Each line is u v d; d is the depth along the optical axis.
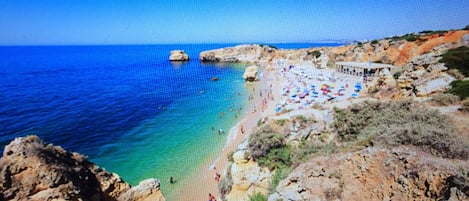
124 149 31.03
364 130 17.39
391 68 51.91
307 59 90.19
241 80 74.56
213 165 26.48
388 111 18.08
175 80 83.69
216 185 22.97
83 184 8.34
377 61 60.62
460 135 12.05
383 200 9.89
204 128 37.56
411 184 9.66
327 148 17.30
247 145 20.03
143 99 58.19
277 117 23.62
